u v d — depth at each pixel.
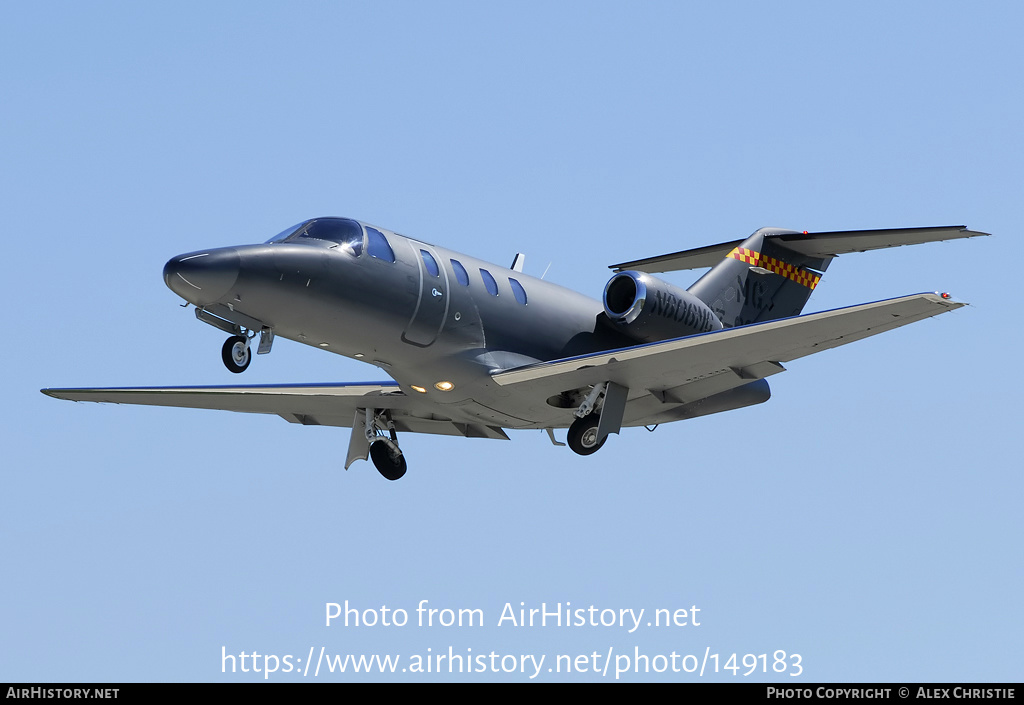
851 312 51.50
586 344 62.72
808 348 55.19
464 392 59.59
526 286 61.34
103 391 62.38
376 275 54.41
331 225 55.12
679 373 57.50
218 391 62.78
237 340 53.09
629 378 58.19
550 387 58.62
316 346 55.66
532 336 60.53
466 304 57.66
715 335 54.12
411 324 55.88
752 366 57.19
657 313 62.78
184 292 50.22
